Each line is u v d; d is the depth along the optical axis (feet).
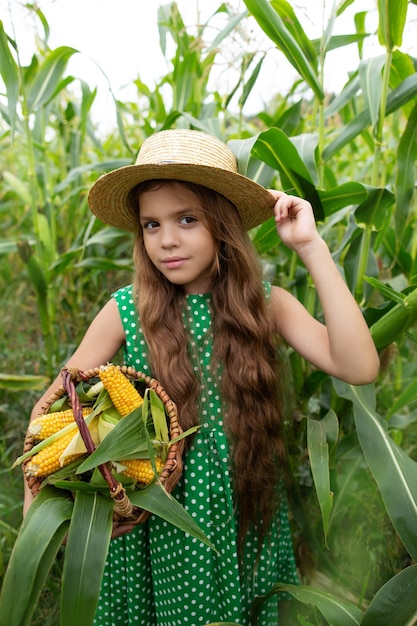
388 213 6.18
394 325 4.92
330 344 4.31
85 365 4.66
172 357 4.39
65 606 3.26
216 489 4.56
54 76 7.18
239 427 4.50
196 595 4.59
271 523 4.86
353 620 3.98
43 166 8.72
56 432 3.86
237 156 4.68
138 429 3.72
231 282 4.49
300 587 4.41
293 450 5.87
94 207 4.74
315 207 5.23
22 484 7.16
